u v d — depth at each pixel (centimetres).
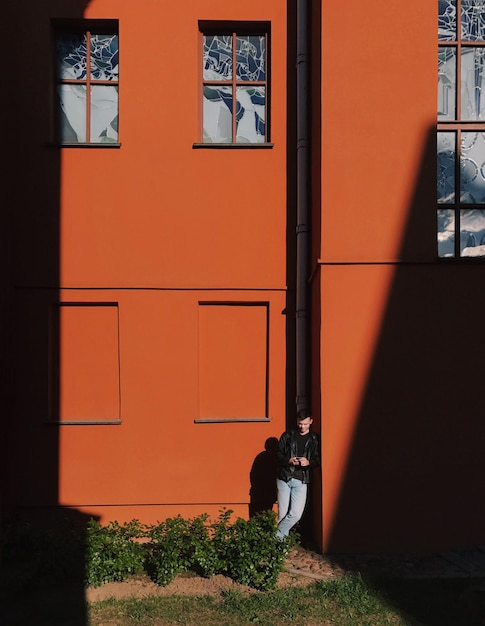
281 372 885
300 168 877
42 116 878
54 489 862
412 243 806
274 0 901
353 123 808
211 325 894
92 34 906
